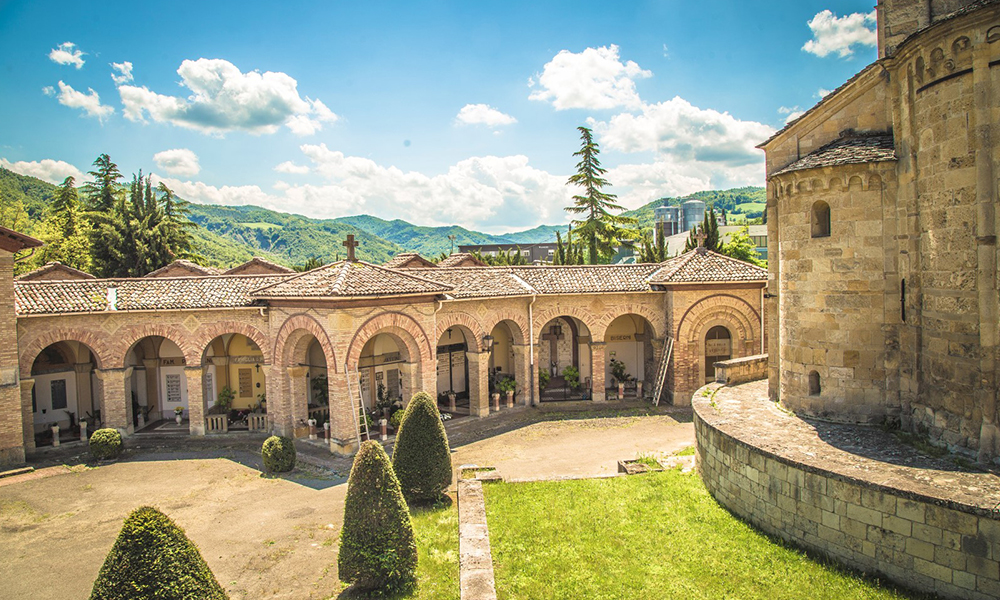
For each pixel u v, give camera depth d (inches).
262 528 628.4
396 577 479.8
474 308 1069.8
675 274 1139.9
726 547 495.2
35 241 898.1
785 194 678.5
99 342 974.4
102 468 871.1
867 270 616.4
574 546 512.4
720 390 806.5
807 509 479.2
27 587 529.3
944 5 594.6
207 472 837.2
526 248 3843.5
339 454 864.9
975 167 477.7
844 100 668.7
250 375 1175.0
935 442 525.7
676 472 699.4
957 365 500.1
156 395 1173.7
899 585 418.6
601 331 1193.4
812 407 654.5
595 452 874.1
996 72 462.6
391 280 906.1
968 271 489.4
